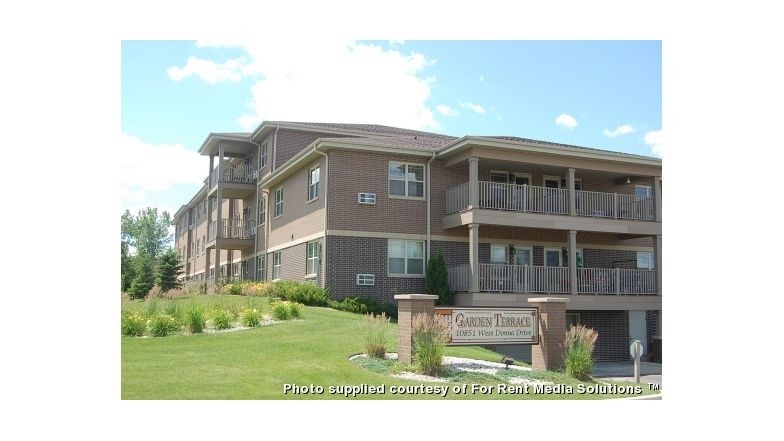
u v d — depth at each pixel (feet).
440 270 75.46
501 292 73.87
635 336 88.74
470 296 72.69
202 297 79.51
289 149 98.84
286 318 61.57
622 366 71.87
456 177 81.25
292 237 87.51
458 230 80.53
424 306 44.80
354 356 47.09
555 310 48.42
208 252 117.91
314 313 65.46
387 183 77.97
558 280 77.51
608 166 81.25
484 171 83.46
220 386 38.42
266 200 101.60
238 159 120.67
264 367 42.47
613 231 79.77
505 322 47.29
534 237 85.10
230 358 44.75
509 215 74.90
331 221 75.25
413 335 43.96
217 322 56.18
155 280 113.60
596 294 77.97
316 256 78.28
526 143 75.82
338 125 110.63
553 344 48.08
